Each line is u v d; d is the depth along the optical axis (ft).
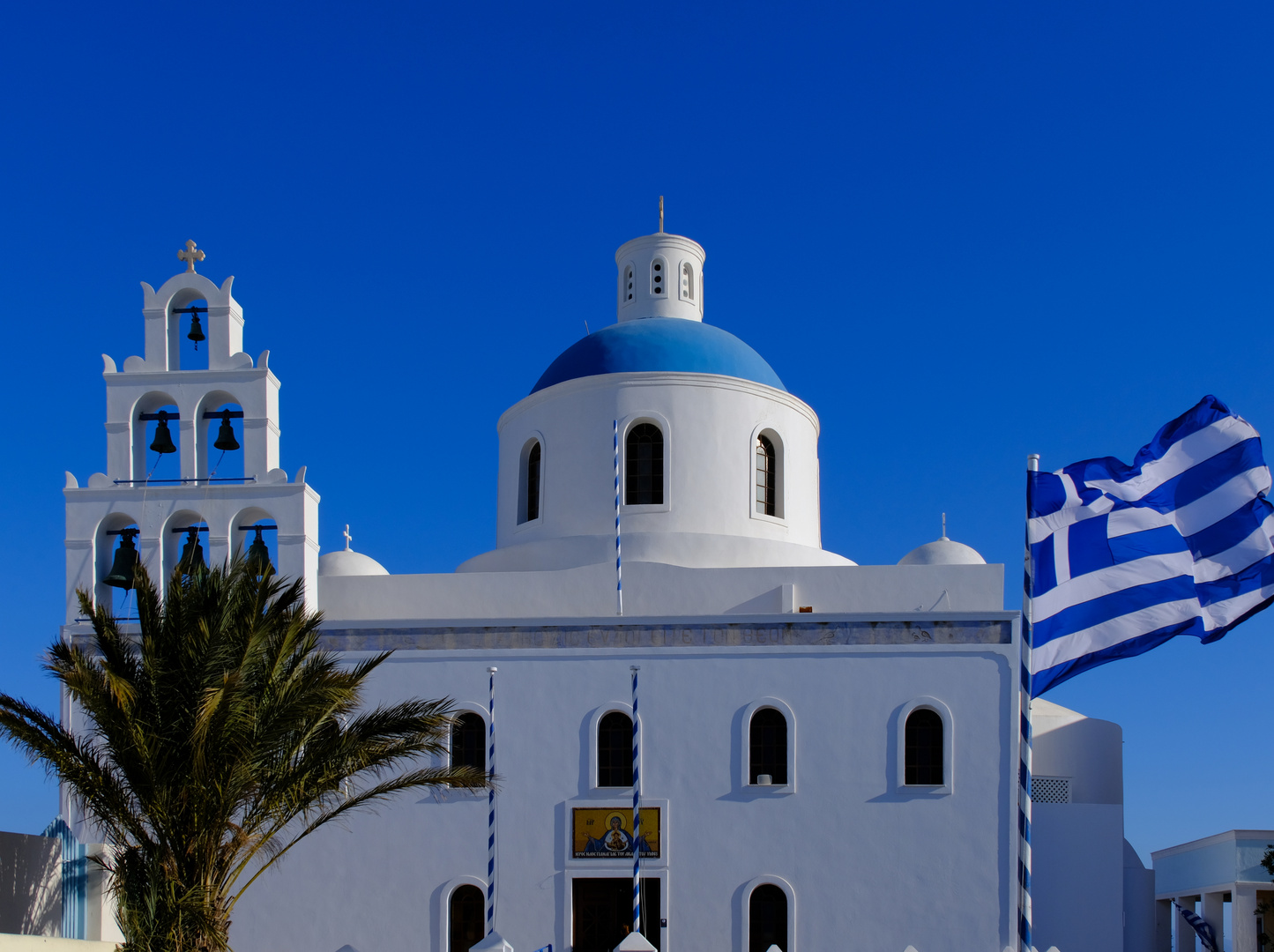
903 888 87.20
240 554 76.79
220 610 67.51
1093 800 120.37
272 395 94.68
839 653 90.84
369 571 112.57
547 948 80.12
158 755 63.82
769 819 88.74
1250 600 51.60
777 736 90.43
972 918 86.38
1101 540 52.75
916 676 90.12
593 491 106.52
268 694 67.72
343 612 101.19
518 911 88.48
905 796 88.48
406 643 93.15
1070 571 52.54
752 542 104.73
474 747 91.56
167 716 65.36
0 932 74.23
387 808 90.48
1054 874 106.22
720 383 107.76
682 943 87.35
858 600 98.53
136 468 93.45
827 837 88.22
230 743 64.59
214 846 66.03
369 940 88.69
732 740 89.97
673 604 99.50
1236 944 105.50
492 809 85.87
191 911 63.21
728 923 87.40
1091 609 52.19
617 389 107.55
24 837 77.25
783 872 87.92
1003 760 88.43
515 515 111.86
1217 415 53.62
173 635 66.54
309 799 68.90
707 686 90.99
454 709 91.61
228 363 93.50
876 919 86.84
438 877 89.20
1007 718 88.99
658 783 89.71
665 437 106.32
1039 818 107.34
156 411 95.40
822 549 111.24
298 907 89.51
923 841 87.76
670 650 91.71
